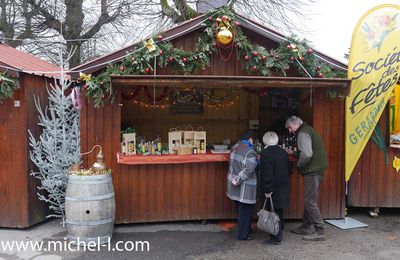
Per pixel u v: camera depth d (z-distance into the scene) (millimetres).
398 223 6090
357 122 5570
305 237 5254
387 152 6387
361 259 4613
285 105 7148
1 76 5180
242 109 7414
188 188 5844
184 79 4770
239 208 5230
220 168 5910
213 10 5398
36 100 5816
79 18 12820
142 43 5238
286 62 5465
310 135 5172
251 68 5551
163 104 7008
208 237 5367
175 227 5793
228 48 5555
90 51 13953
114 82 4867
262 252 4820
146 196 5730
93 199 4914
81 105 5461
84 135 5496
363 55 5449
